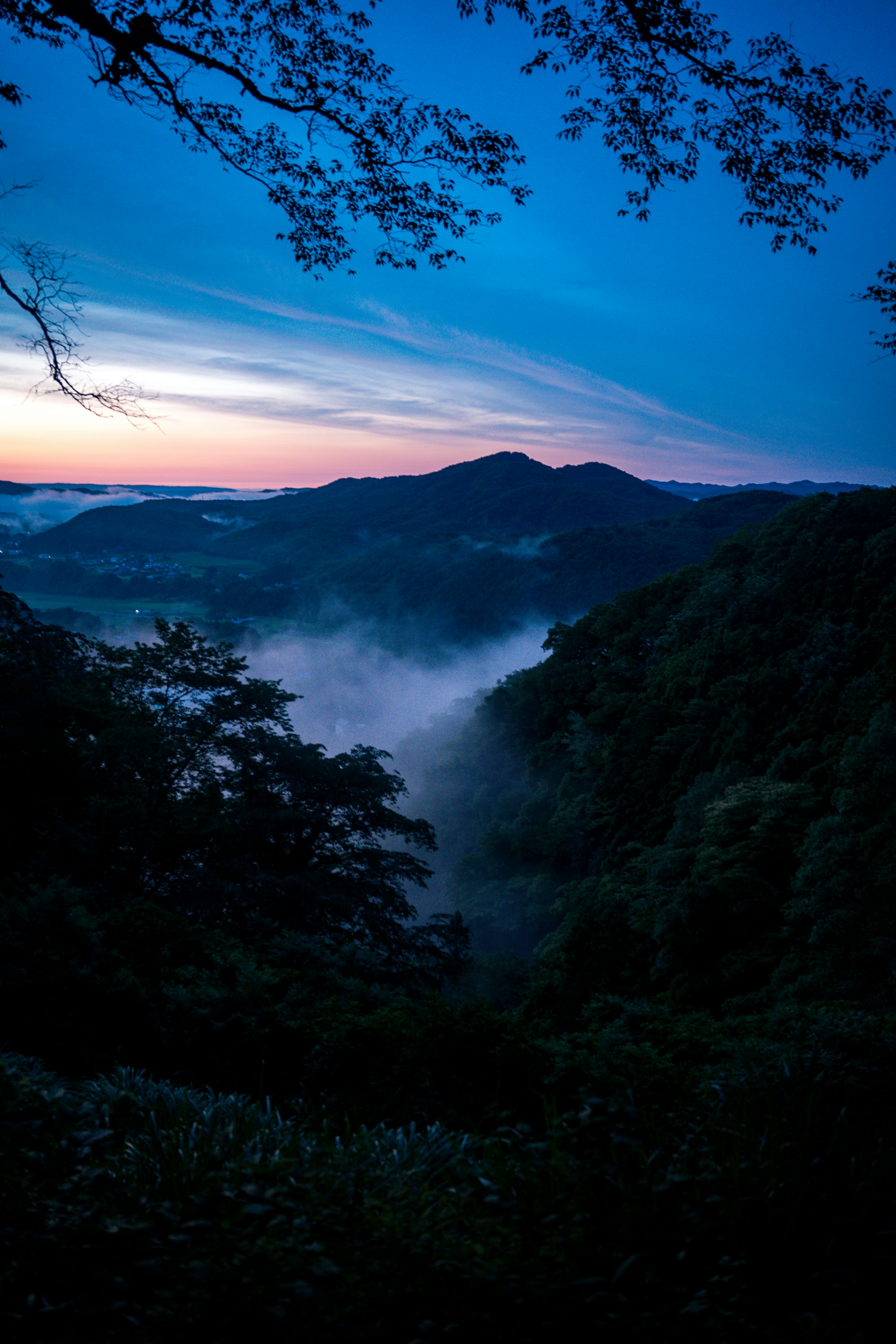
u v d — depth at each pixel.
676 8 6.75
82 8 6.33
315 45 7.04
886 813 31.94
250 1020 9.70
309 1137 4.17
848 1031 6.91
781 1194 3.14
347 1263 2.72
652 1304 2.69
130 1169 3.52
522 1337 2.52
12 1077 4.07
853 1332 2.76
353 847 27.12
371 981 16.12
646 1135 3.54
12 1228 2.78
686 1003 32.31
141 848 22.02
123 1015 9.49
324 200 7.77
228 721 26.06
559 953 32.41
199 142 7.35
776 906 35.44
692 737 65.69
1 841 19.64
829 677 59.25
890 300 8.37
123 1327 2.50
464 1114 7.20
